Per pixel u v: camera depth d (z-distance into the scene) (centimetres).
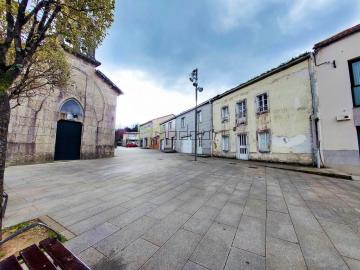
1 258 204
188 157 1594
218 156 1644
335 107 842
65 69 545
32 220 308
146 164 1055
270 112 1177
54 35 321
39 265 151
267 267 202
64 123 1158
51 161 1063
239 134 1420
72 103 1190
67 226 289
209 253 225
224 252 228
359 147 770
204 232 277
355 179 653
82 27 338
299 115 1007
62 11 301
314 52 936
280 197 452
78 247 232
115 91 1496
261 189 524
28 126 973
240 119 1423
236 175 734
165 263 206
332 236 268
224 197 448
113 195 455
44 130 1040
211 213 350
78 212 346
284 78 1100
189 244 244
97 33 351
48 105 1059
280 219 325
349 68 816
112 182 593
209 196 455
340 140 817
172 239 256
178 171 816
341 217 335
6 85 214
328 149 854
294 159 1020
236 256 220
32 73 517
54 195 448
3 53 222
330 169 819
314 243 250
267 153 1185
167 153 2161
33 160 989
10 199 412
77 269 144
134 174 733
